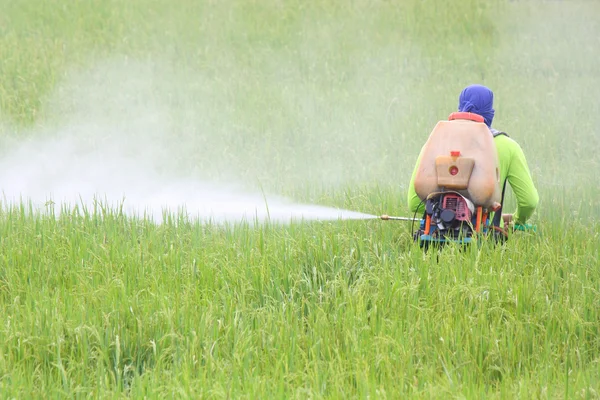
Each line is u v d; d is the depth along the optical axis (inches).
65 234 1159.0
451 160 994.7
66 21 2997.0
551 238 1123.9
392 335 839.1
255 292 951.0
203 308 878.4
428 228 1037.8
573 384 745.6
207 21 3115.2
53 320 839.1
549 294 952.9
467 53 2856.8
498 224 1073.5
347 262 1017.5
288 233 1124.5
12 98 2245.3
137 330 853.8
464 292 905.5
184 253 1079.6
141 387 735.1
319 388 748.0
